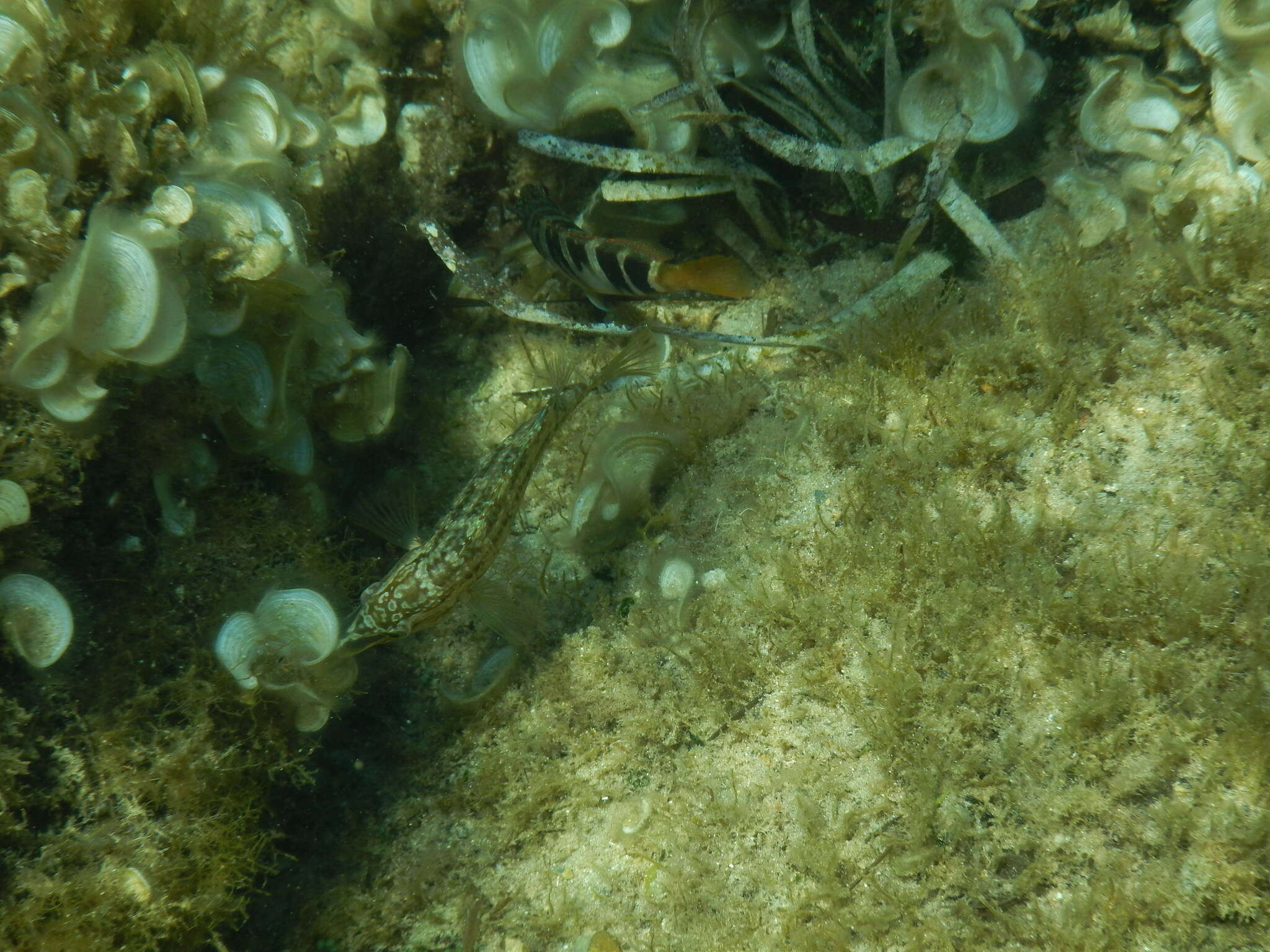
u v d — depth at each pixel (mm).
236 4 919
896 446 925
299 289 889
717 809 872
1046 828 832
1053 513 895
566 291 1086
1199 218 921
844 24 1004
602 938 863
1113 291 921
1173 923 803
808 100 997
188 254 848
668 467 983
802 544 931
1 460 814
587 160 999
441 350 1085
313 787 923
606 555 979
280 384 905
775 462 964
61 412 815
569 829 899
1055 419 912
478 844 906
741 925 849
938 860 838
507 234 1095
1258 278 895
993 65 960
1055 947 811
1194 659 839
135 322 814
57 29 824
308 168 951
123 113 842
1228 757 815
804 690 893
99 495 860
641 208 1044
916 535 891
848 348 967
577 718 922
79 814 830
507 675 939
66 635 824
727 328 1051
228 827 858
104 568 859
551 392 1000
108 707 842
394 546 997
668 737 903
